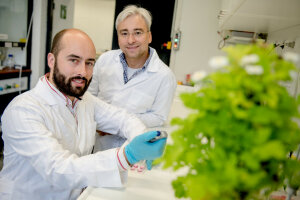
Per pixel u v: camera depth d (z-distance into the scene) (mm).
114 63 1638
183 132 489
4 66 3031
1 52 3039
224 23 1853
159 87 1578
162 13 3439
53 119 1015
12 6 2918
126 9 1449
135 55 1476
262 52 471
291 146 503
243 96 432
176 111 2148
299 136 446
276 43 1722
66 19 3793
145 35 1456
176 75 3314
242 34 2250
